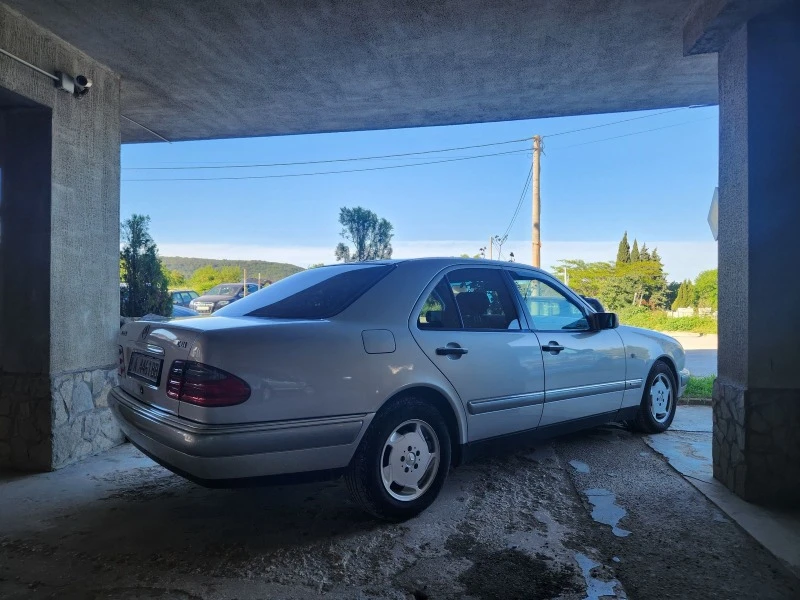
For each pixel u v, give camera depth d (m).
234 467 2.89
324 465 3.16
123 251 8.91
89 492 4.07
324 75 5.80
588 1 4.34
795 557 3.04
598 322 4.95
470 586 2.78
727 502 3.79
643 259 49.12
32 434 4.56
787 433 3.75
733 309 4.03
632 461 4.73
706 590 2.72
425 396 3.69
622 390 5.14
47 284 4.58
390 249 19.03
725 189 4.15
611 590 2.73
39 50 4.57
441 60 5.46
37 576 2.87
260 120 7.37
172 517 3.61
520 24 4.72
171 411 3.06
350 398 3.23
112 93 5.48
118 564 3.00
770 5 3.58
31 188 4.62
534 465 4.62
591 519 3.56
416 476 3.55
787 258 3.76
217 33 4.80
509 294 4.42
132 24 4.57
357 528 3.43
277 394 3.01
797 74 3.73
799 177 3.73
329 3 4.34
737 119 3.95
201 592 2.72
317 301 3.68
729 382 4.09
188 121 7.35
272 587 2.77
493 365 3.99
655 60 5.52
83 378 4.91
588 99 6.70
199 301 19.58
